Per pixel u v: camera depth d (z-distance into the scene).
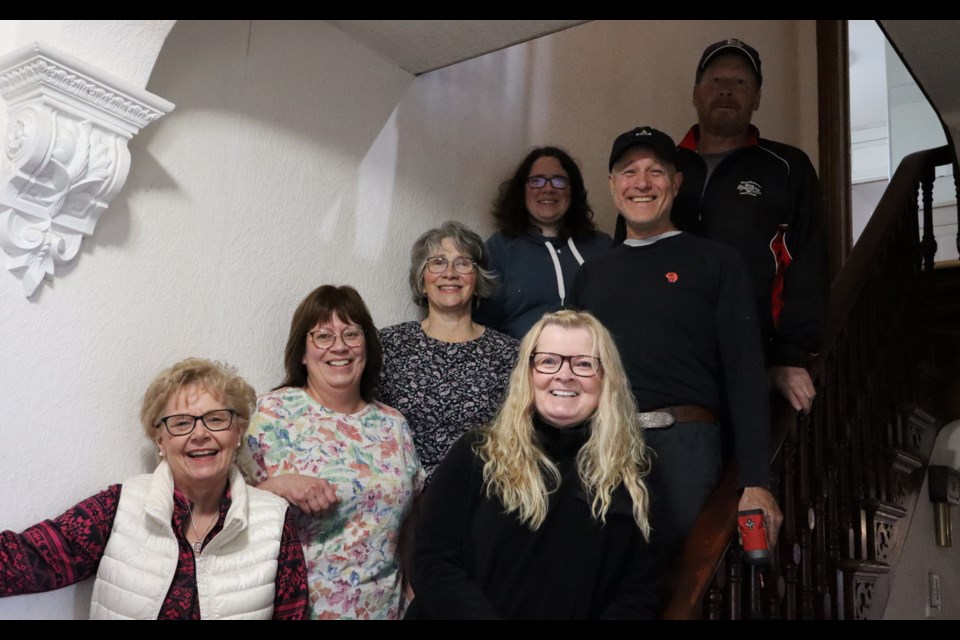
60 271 2.18
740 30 5.11
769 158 2.94
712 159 3.01
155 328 2.38
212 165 2.56
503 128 3.62
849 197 5.29
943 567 3.76
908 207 3.70
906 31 2.85
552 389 1.96
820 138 5.36
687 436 2.23
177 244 2.45
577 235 3.24
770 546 2.03
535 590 1.85
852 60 7.08
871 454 3.13
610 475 1.90
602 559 1.88
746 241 2.83
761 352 2.27
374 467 2.46
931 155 3.88
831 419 2.82
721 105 2.98
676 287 2.36
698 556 2.00
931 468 3.76
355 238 2.98
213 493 2.14
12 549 1.94
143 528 2.05
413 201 3.20
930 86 3.16
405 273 3.14
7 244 2.06
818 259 2.80
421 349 2.82
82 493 2.17
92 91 2.11
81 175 2.11
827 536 2.73
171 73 2.46
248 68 2.68
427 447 2.71
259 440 2.40
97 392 2.23
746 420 2.17
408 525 2.67
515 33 2.92
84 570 2.04
